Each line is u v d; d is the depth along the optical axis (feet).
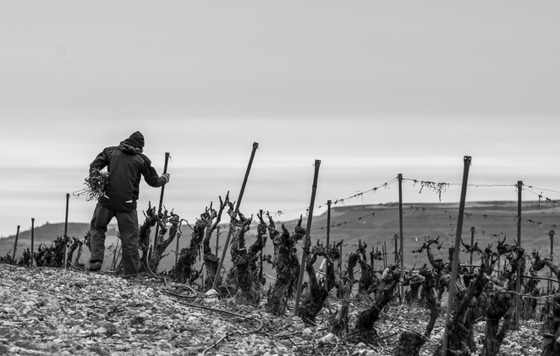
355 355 73.00
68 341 60.29
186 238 315.37
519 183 106.63
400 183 113.80
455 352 69.15
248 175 101.65
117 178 98.53
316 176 90.53
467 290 68.95
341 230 465.06
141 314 74.18
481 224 423.64
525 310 117.91
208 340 68.69
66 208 128.16
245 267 96.27
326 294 86.84
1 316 66.23
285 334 78.54
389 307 116.26
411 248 327.06
